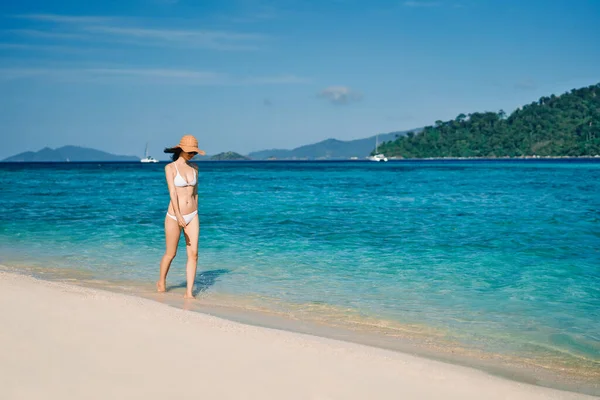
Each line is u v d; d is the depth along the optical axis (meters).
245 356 4.46
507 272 9.06
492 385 4.19
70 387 3.66
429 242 12.18
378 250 11.20
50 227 14.72
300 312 6.67
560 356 5.29
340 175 64.50
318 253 10.86
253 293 7.64
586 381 4.67
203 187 36.41
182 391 3.68
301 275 8.85
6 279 7.27
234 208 20.27
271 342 4.90
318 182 44.72
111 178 53.00
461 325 6.22
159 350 4.48
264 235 13.30
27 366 3.99
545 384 4.59
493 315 6.63
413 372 4.35
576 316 6.61
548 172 68.69
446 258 10.31
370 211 19.11
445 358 5.14
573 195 26.88
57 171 82.31
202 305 6.90
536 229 14.16
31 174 66.25
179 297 7.34
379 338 5.69
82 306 5.73
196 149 7.33
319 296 7.49
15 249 11.30
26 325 4.98
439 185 38.41
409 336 5.80
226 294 7.58
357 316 6.54
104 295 6.36
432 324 6.25
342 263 9.84
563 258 10.27
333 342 5.09
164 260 7.62
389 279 8.55
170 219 7.45
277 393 3.74
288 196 27.02
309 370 4.23
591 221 15.71
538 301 7.28
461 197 25.89
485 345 5.57
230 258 10.34
